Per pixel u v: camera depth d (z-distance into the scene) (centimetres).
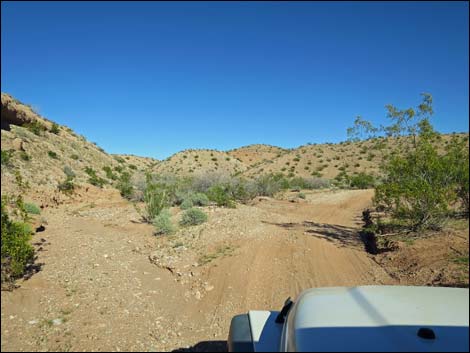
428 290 328
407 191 948
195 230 1193
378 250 934
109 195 2408
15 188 1850
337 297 314
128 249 1018
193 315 597
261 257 877
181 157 9156
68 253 923
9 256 671
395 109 1116
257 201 2300
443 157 979
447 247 836
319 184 4016
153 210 1523
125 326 536
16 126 3125
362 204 2141
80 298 625
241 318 374
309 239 1070
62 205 1964
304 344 245
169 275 794
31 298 607
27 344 467
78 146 4022
